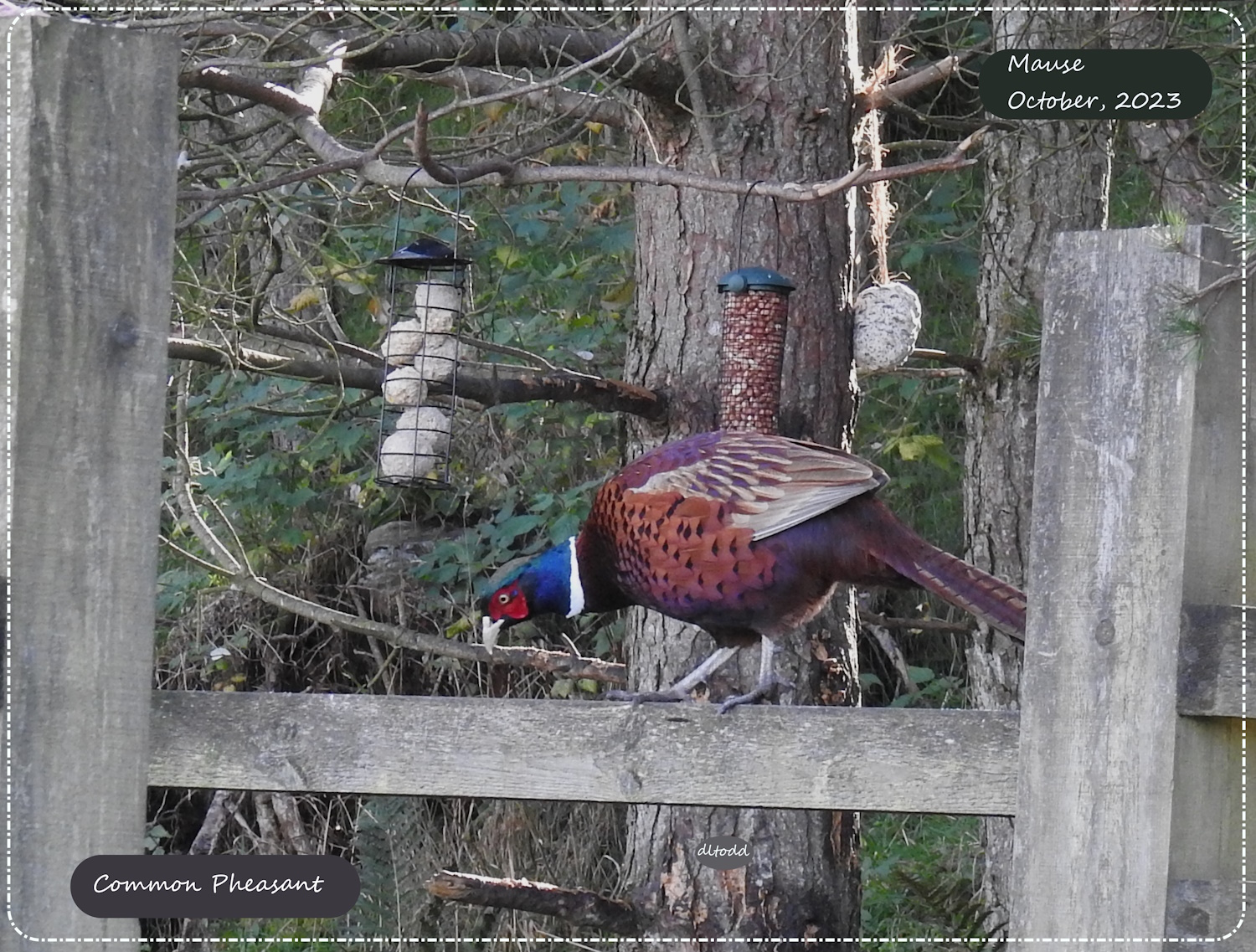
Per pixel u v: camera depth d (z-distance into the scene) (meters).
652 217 8.90
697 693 8.64
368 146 12.18
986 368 12.41
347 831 14.48
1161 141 11.68
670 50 8.60
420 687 14.70
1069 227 12.09
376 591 14.44
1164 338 4.36
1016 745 4.66
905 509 16.17
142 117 4.78
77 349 4.71
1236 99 12.21
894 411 16.58
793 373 8.58
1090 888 4.39
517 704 4.99
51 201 4.66
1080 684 4.43
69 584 4.72
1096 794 4.39
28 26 4.65
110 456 4.76
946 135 16.16
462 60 8.83
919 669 15.61
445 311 8.82
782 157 8.70
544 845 13.68
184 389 10.77
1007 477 12.31
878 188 9.30
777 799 4.83
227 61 7.79
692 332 8.72
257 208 9.67
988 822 11.87
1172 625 4.31
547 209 14.41
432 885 7.79
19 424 4.63
